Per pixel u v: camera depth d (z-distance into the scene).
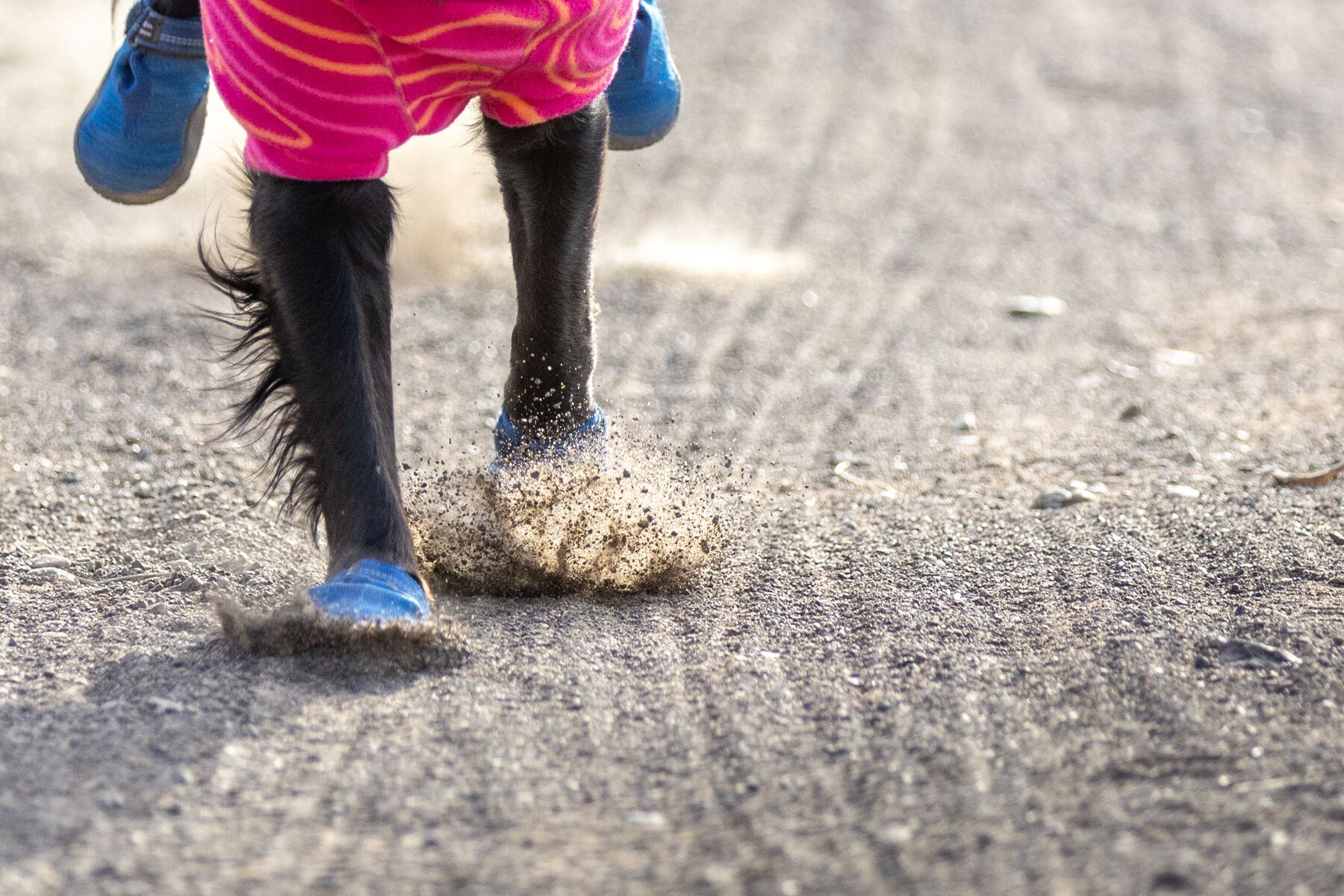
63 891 4.11
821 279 15.20
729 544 7.44
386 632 5.70
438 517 7.02
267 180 5.78
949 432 10.09
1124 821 4.43
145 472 8.80
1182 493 8.19
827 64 27.03
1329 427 9.62
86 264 14.58
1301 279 15.05
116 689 5.60
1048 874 4.15
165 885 4.16
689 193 19.05
